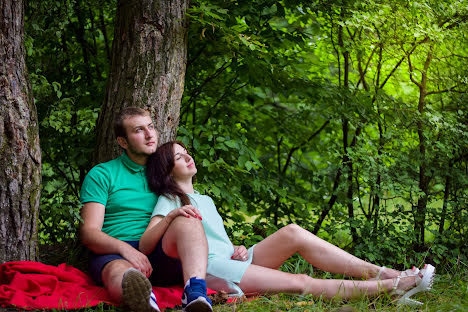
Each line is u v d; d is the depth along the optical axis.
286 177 5.33
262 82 4.99
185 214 2.91
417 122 4.55
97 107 4.48
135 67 3.76
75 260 3.74
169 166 3.37
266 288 3.03
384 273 3.10
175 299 2.92
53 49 4.64
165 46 3.80
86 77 4.77
